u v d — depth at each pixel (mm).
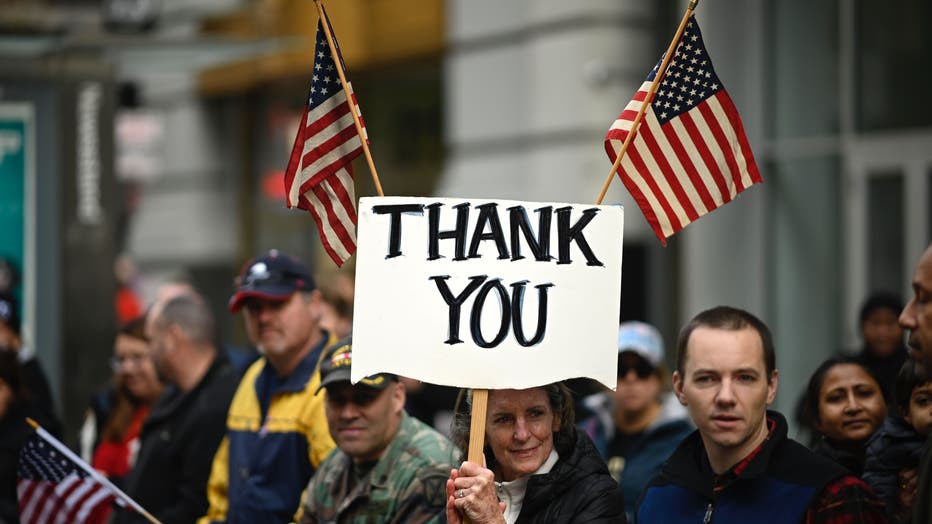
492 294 14992
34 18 33812
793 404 43812
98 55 35062
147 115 63875
